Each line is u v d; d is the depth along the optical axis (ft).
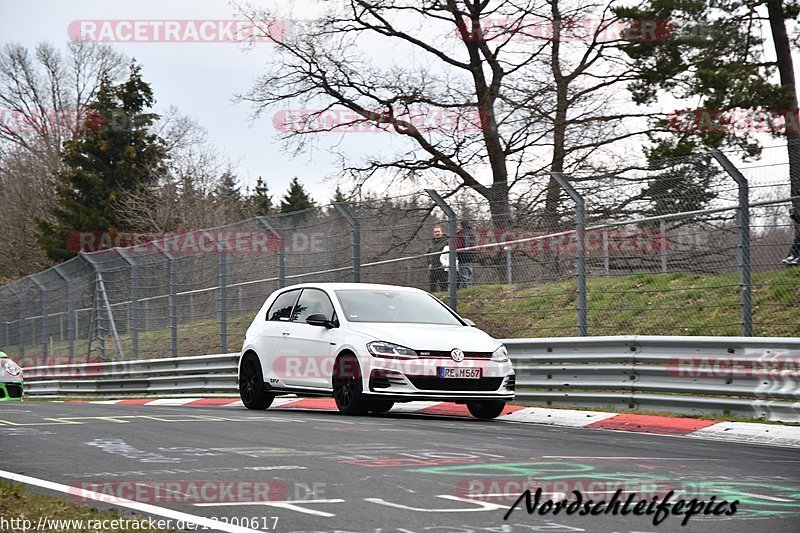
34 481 50.70
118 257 174.09
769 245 90.99
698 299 108.47
